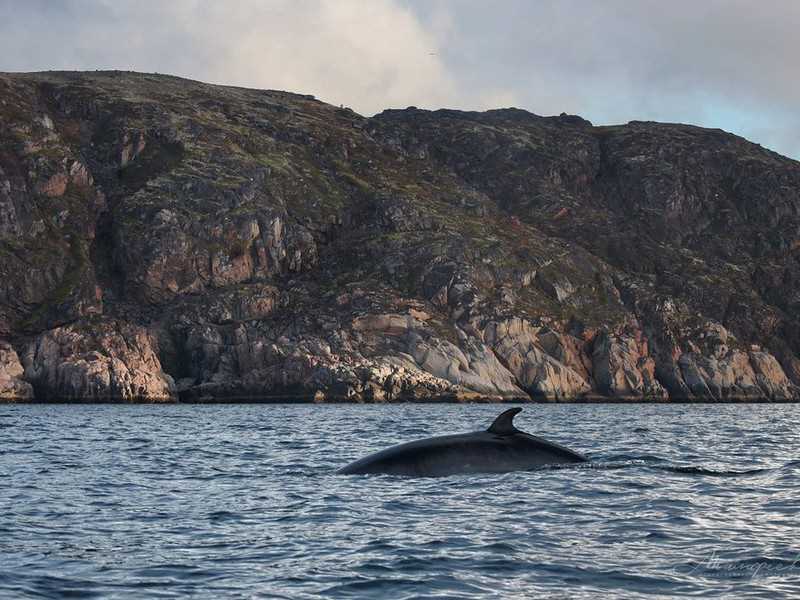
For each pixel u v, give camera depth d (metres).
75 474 34.72
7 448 48.22
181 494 28.83
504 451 31.22
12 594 16.44
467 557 19.44
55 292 181.38
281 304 192.12
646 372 198.38
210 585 17.28
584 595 16.47
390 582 17.47
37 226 190.75
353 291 193.25
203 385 166.00
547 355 189.12
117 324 168.25
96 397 156.50
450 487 27.89
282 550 20.25
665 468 32.25
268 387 167.12
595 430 68.81
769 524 22.64
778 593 16.41
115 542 21.16
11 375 156.12
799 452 44.94
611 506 25.09
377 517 23.91
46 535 21.98
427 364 176.50
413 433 63.62
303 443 52.19
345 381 166.50
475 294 193.75
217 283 194.50
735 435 61.59
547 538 21.30
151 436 59.78
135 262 191.50
